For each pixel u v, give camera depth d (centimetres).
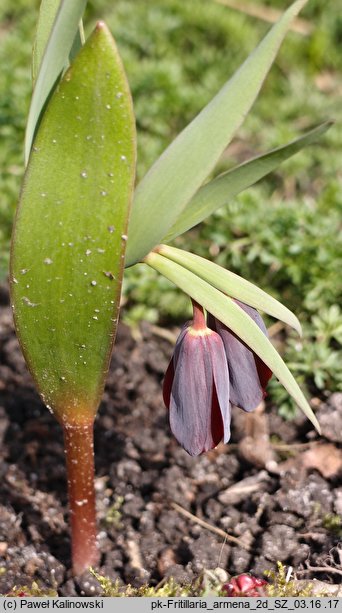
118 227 18
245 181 19
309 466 27
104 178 17
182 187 18
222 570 24
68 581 24
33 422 29
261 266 33
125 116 17
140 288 33
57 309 19
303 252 32
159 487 27
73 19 17
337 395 28
